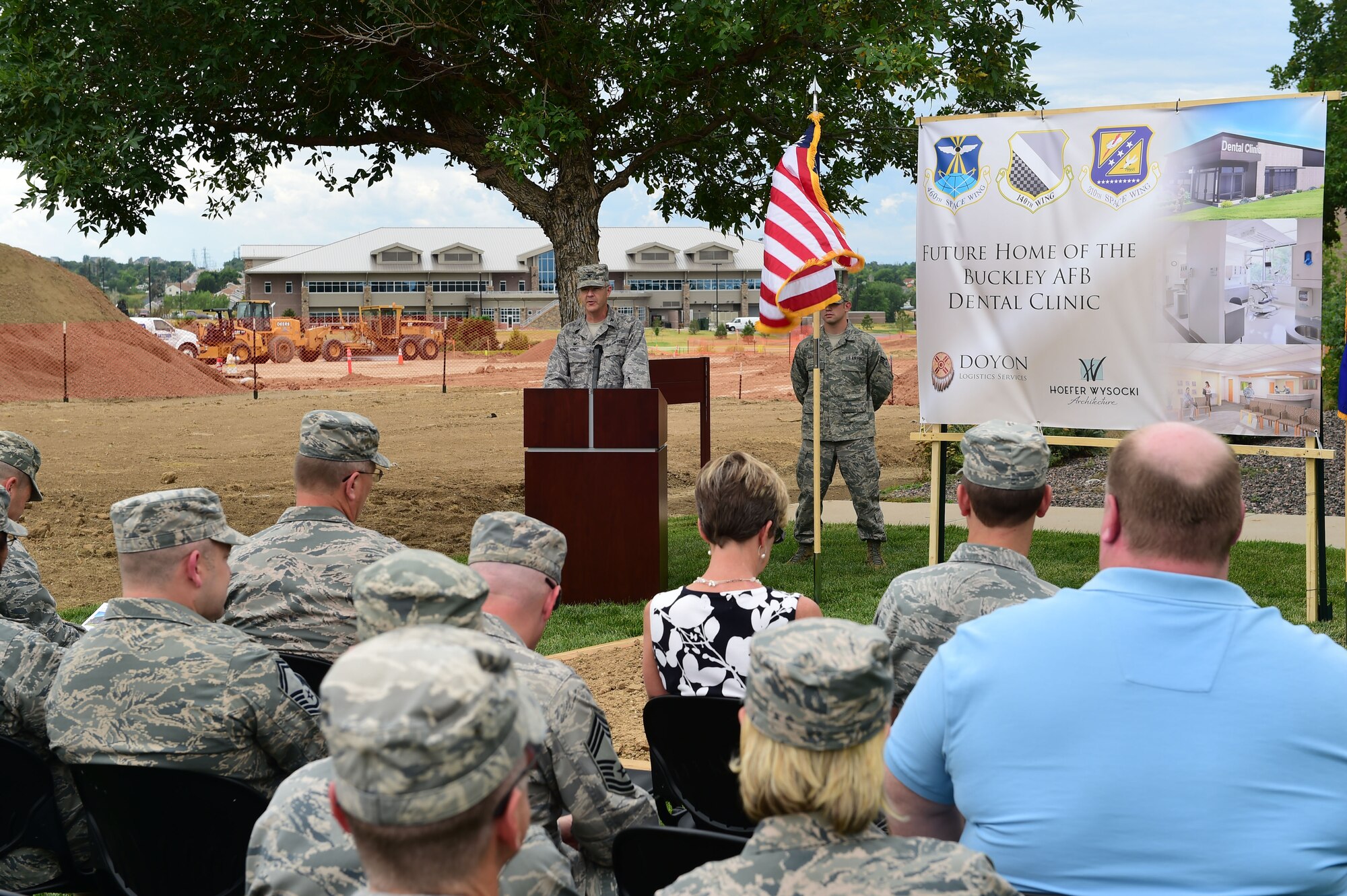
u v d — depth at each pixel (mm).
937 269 6805
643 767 4125
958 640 2035
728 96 10852
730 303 90500
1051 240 6570
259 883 1935
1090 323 6539
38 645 3084
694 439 18375
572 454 7254
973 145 6660
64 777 3148
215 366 39250
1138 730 1840
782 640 1515
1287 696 1835
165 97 9734
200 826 2570
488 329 49531
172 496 2762
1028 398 6699
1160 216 6359
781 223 6492
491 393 27469
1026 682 1909
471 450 17125
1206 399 6379
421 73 10680
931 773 2055
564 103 10367
